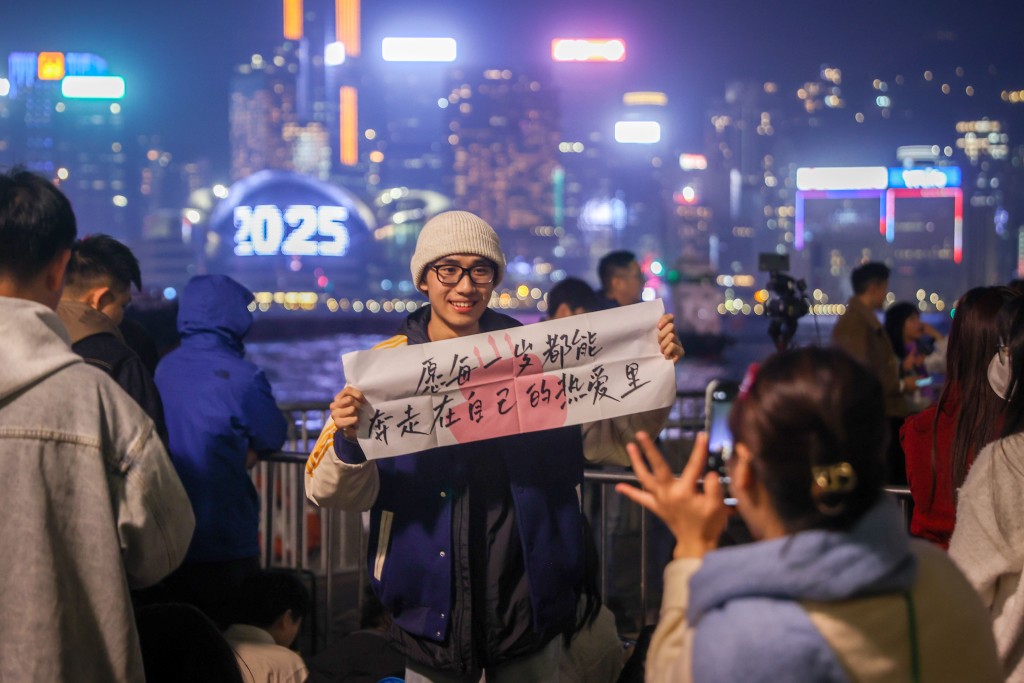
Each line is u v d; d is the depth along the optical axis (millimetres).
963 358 3350
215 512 4914
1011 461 2781
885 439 1806
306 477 3229
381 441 3096
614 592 7176
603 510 5465
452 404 3170
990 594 2805
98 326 4414
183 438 4910
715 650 1719
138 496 2674
